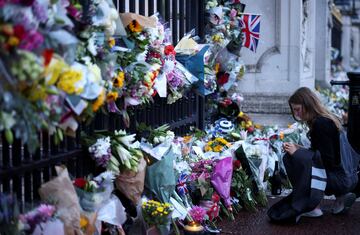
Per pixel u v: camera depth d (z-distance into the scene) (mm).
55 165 4609
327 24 14312
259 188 7289
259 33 9375
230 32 8781
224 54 8953
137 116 6125
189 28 7879
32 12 3443
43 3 3508
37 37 3332
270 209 6652
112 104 4973
